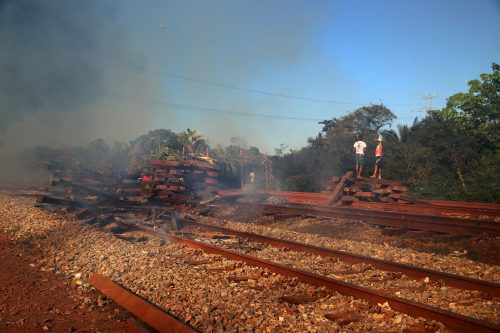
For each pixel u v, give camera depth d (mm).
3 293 6227
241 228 12758
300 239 11008
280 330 4918
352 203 17812
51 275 7270
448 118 26766
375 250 9406
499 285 6078
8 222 12344
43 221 12195
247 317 5211
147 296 6031
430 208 15602
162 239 10289
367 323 5113
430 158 23672
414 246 9852
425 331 4824
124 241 9922
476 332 4660
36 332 5016
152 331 5059
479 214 14688
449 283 6594
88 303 5980
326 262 8227
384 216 12609
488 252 8836
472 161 23078
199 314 5305
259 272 7184
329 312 5438
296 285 6547
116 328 5164
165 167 18094
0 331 4988
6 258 8258
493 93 26234
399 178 24109
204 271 7301
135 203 15992
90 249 9031
